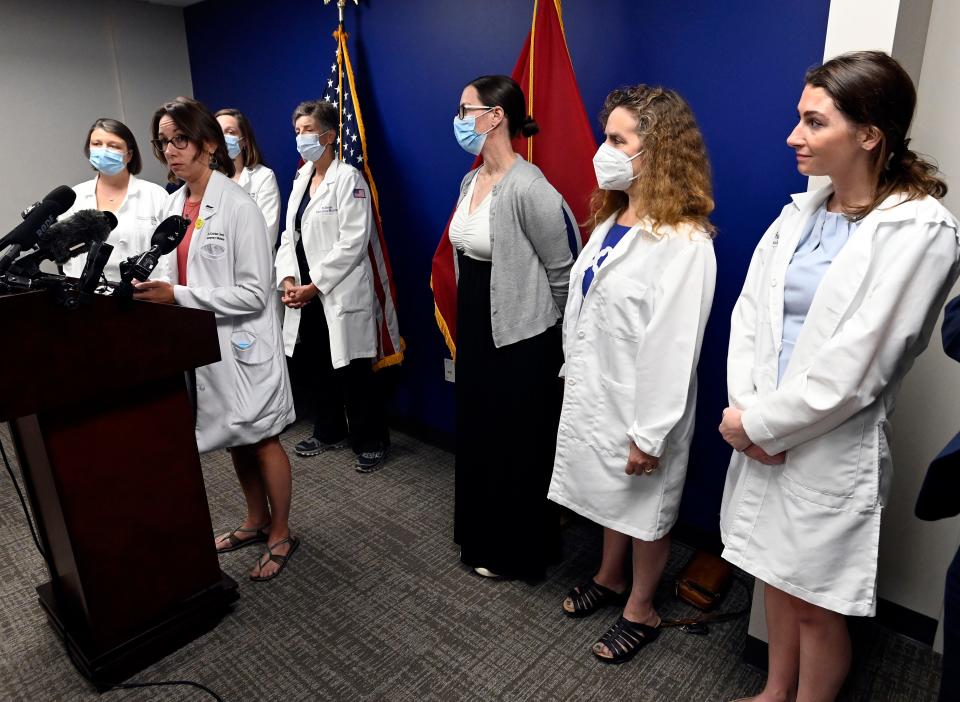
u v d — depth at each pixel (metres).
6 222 3.50
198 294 1.76
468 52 2.44
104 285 1.56
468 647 1.73
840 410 1.11
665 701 1.54
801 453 1.19
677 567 2.07
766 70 1.74
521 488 1.89
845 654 1.29
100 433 1.48
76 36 3.58
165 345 1.50
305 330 2.74
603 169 1.53
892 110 1.07
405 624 1.82
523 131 1.83
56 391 1.32
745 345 1.33
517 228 1.74
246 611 1.88
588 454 1.64
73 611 1.66
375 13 2.73
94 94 3.70
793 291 1.23
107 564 1.55
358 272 2.58
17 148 3.47
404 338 3.00
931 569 1.66
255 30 3.41
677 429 1.53
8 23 3.34
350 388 2.74
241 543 2.21
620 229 1.59
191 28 3.91
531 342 1.79
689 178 1.47
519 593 1.95
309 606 1.90
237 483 2.68
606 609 1.88
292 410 2.06
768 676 1.50
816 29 1.63
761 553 1.27
